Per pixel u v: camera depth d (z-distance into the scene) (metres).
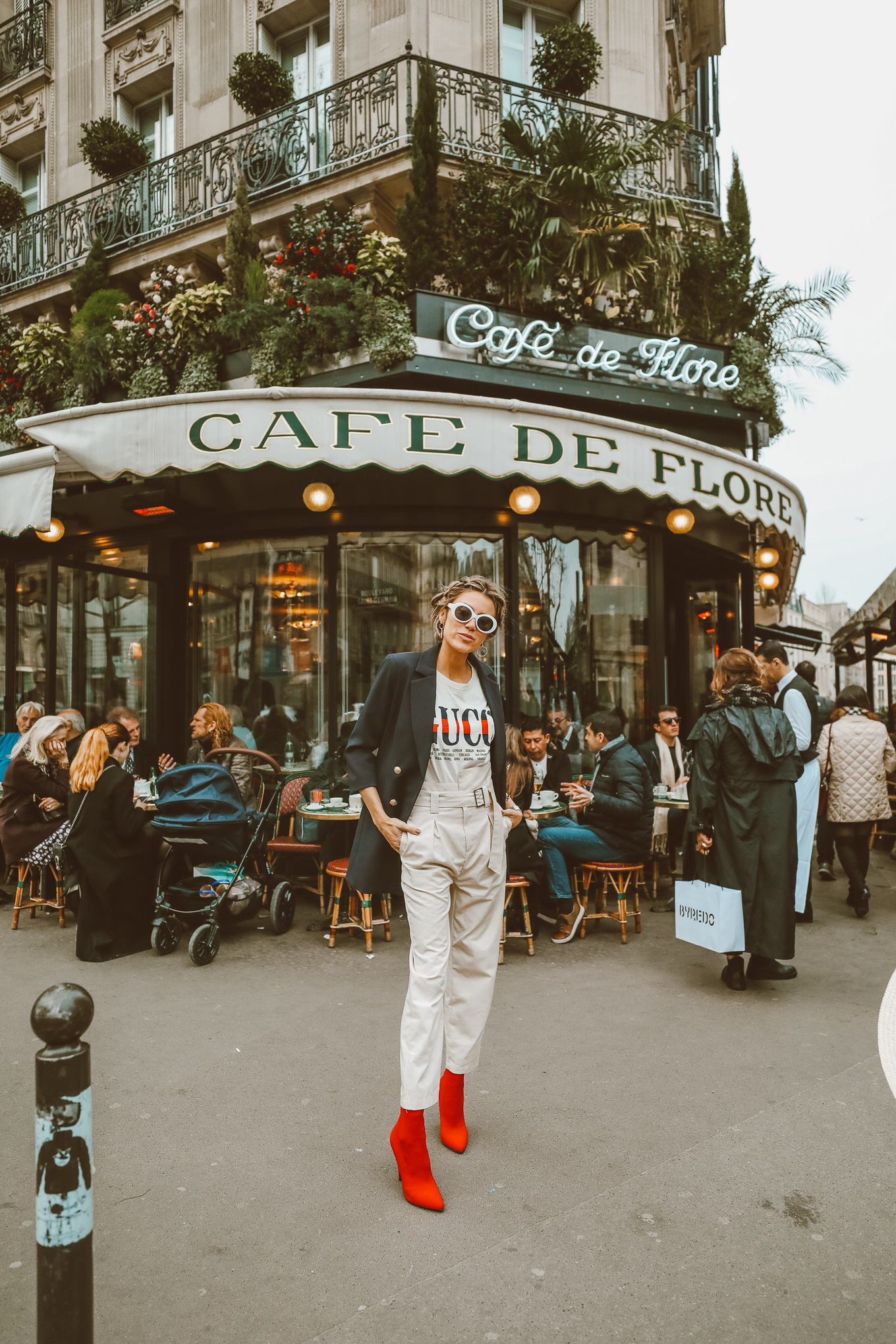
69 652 8.27
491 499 6.96
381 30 8.51
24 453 5.89
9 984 4.44
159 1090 3.14
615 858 5.26
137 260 9.30
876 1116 2.89
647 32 9.02
